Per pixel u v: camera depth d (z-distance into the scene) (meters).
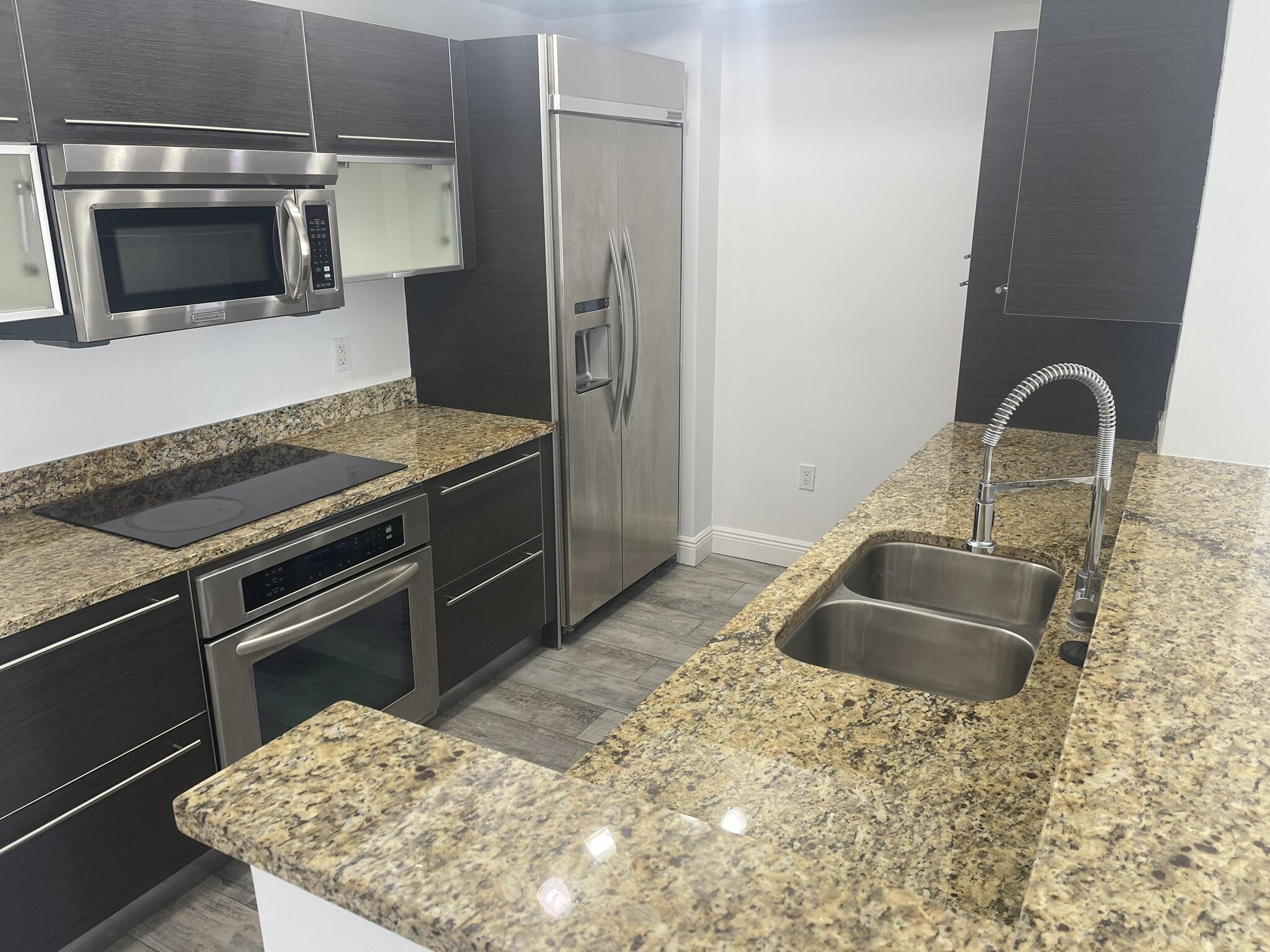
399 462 2.73
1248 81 1.58
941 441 2.85
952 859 1.01
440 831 0.84
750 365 4.07
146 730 2.03
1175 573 1.28
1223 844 0.74
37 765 1.83
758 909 0.73
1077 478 1.74
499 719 3.00
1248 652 1.06
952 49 3.38
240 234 2.30
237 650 2.17
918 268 3.64
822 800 1.12
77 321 1.99
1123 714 0.93
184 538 2.12
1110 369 2.78
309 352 3.03
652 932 0.71
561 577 3.42
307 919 0.87
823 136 3.67
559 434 3.24
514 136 2.97
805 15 3.58
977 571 2.04
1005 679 1.71
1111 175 1.91
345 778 0.93
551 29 3.92
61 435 2.37
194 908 2.18
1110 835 0.75
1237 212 1.66
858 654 1.85
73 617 1.84
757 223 3.88
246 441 2.85
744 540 4.31
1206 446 1.81
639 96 3.29
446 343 3.33
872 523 2.15
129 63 2.03
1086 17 1.85
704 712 1.34
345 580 2.47
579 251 3.11
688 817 0.86
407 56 2.76
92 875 1.97
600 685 3.22
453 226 3.04
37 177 1.90
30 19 1.84
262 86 2.33
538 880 0.77
